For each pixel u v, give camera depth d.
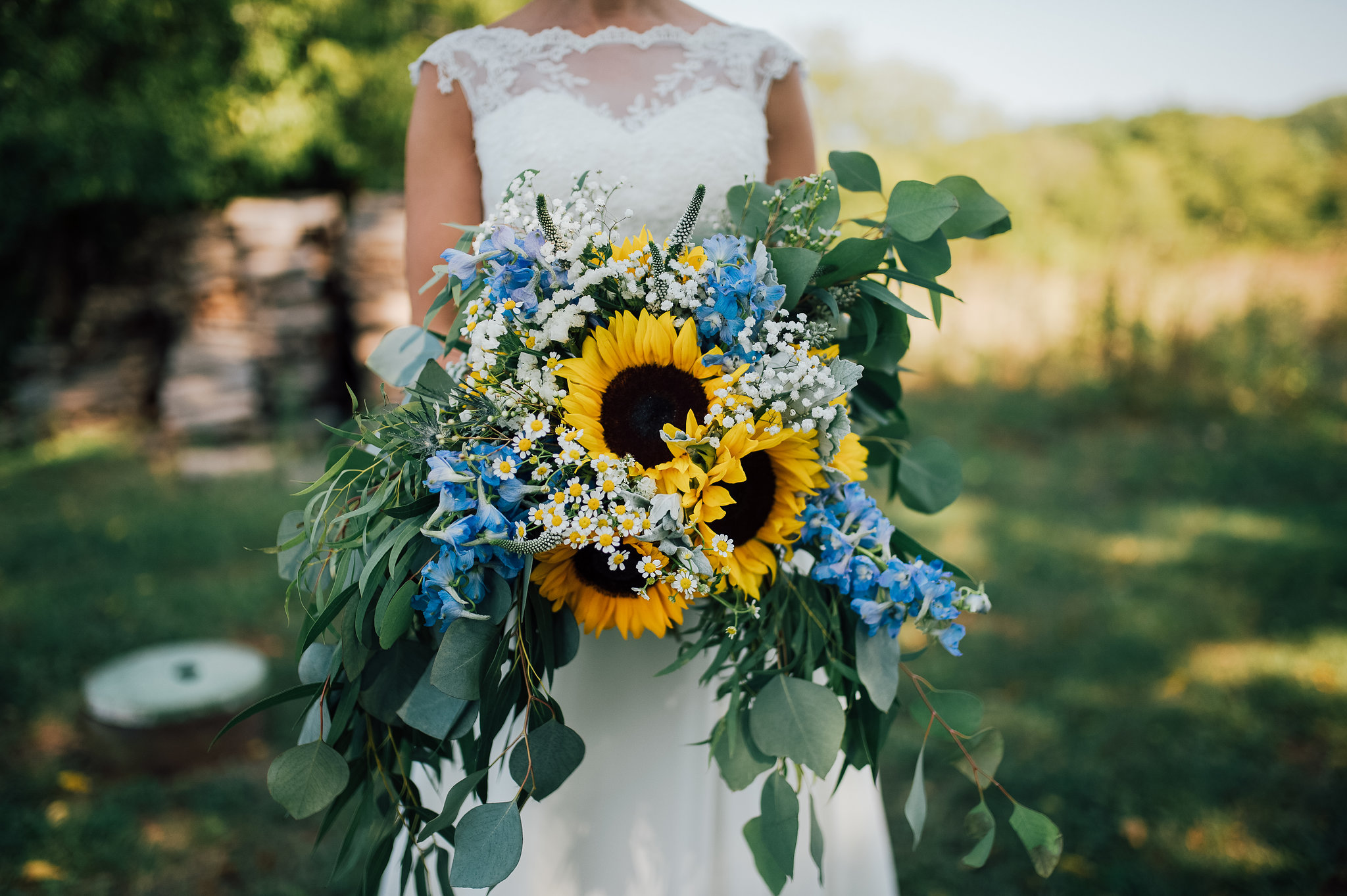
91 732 2.96
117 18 7.30
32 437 7.18
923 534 5.29
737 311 1.22
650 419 1.20
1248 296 9.34
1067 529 5.36
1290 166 14.95
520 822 1.18
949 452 1.61
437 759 1.40
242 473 6.30
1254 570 4.60
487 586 1.21
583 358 1.21
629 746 1.62
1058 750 3.08
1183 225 14.94
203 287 7.34
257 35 7.68
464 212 1.63
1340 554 4.71
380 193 8.56
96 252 8.16
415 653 1.26
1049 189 14.97
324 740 1.23
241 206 7.38
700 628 1.38
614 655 1.60
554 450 1.23
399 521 1.22
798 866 1.76
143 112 7.58
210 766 3.00
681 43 1.61
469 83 1.58
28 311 8.17
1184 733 3.16
